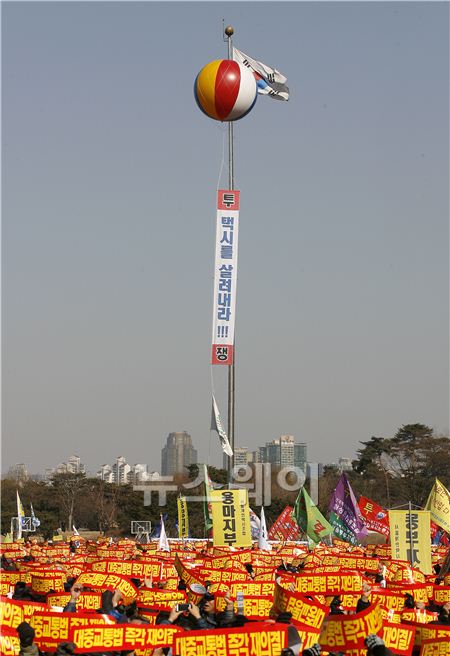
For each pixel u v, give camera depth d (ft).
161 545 171.73
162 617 76.59
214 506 145.07
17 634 64.80
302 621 76.33
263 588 102.27
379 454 464.65
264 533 185.68
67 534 440.86
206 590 90.07
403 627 72.28
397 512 141.59
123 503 441.68
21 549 193.06
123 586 95.91
